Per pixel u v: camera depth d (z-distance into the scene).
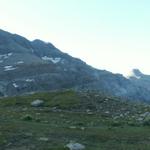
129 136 32.44
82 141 29.05
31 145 26.91
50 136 30.12
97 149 26.62
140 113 51.38
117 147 27.84
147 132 35.03
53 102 59.84
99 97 60.25
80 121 42.50
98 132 33.09
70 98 60.41
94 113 50.72
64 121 41.62
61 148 25.70
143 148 27.84
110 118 46.62
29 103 62.28
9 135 29.27
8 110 53.12
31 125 34.88
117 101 58.97
